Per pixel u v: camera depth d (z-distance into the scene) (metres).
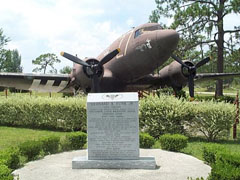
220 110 7.79
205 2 21.91
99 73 11.10
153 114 8.10
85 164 4.90
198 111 7.95
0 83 13.83
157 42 11.00
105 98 5.06
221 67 22.25
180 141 6.19
